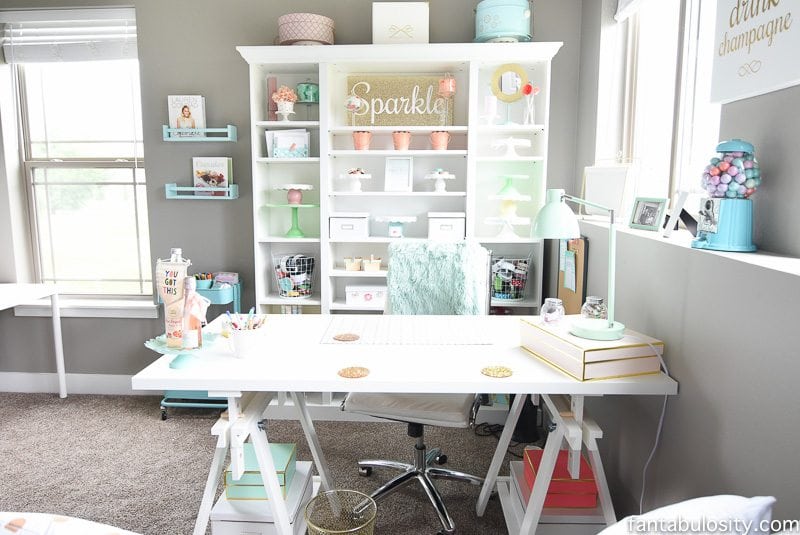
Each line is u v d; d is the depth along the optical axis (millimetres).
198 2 3096
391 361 1680
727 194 1416
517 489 2039
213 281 3154
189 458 2602
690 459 1460
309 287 3158
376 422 3029
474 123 2854
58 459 2584
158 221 3273
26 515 964
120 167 3338
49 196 3416
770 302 1117
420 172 3172
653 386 1512
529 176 3090
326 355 1729
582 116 2953
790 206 1320
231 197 3133
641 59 2502
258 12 3088
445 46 2744
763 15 1354
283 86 3080
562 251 2695
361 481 2406
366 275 3008
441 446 2752
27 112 3355
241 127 3178
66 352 3408
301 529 1860
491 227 3189
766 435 1130
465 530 2092
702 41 2016
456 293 2326
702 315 1397
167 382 1521
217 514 1759
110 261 3453
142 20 3119
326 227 2957
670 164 2141
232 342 1726
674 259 1556
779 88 1321
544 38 3018
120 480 2400
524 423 2791
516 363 1672
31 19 3191
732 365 1260
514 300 3012
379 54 2795
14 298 2912
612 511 1648
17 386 3449
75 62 3252
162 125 3199
